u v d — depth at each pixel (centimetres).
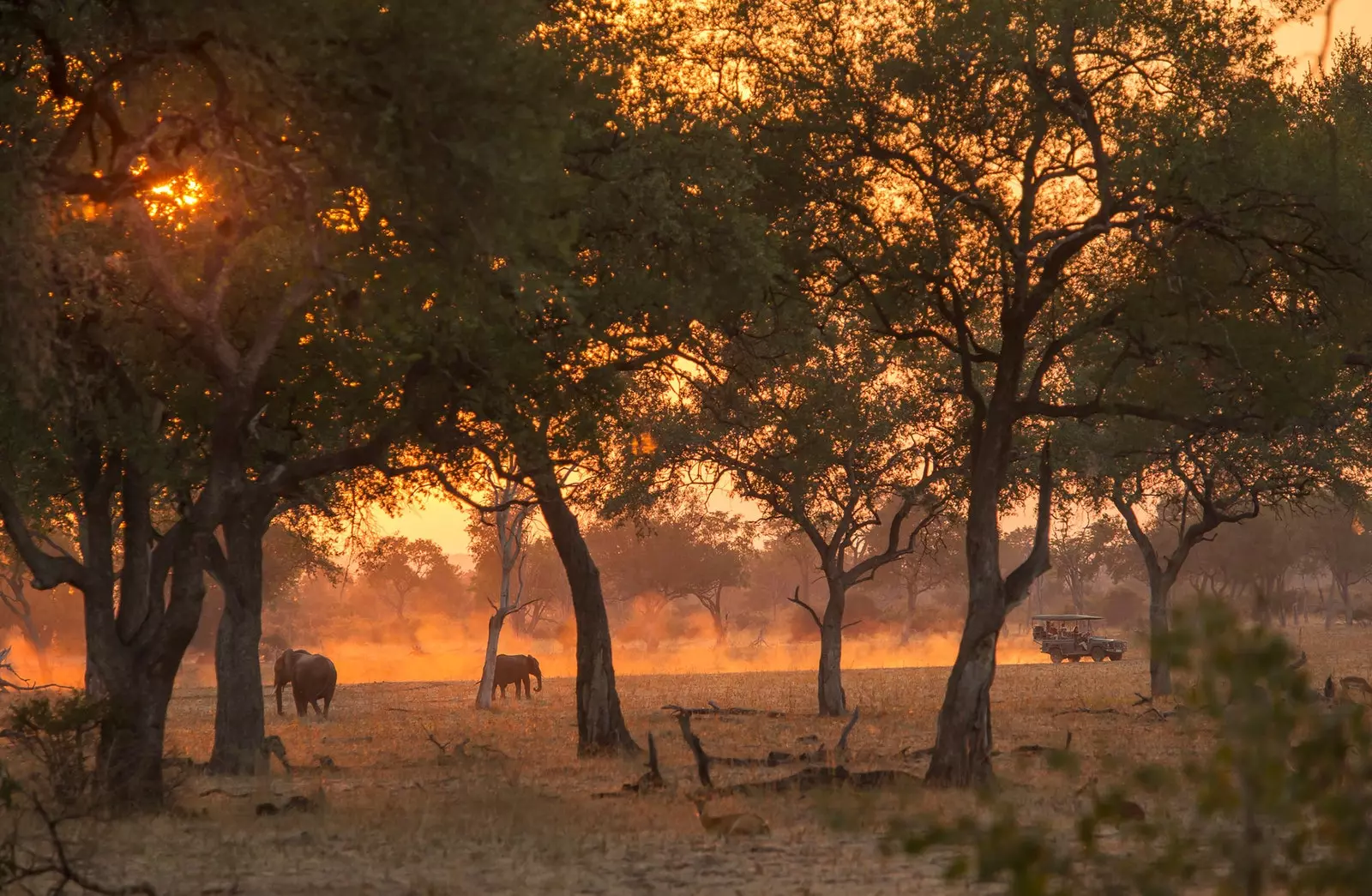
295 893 3894
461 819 5456
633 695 17638
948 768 6694
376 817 5659
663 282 6900
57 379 5525
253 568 9438
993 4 6419
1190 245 7106
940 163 7256
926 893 3766
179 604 6309
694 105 7125
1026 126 6994
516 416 6881
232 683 9269
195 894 3869
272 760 9656
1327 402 8188
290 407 7269
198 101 5250
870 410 12612
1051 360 7312
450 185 5025
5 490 6288
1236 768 1655
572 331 6844
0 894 3728
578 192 5519
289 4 4684
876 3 7000
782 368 10369
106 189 4912
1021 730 10700
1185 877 1750
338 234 5606
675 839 4953
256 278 6731
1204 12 6638
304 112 4966
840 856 4472
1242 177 6650
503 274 5406
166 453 6594
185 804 6550
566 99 5578
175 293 6059
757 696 17012
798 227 7362
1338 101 7981
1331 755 1612
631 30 7031
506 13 5031
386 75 4825
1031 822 4916
